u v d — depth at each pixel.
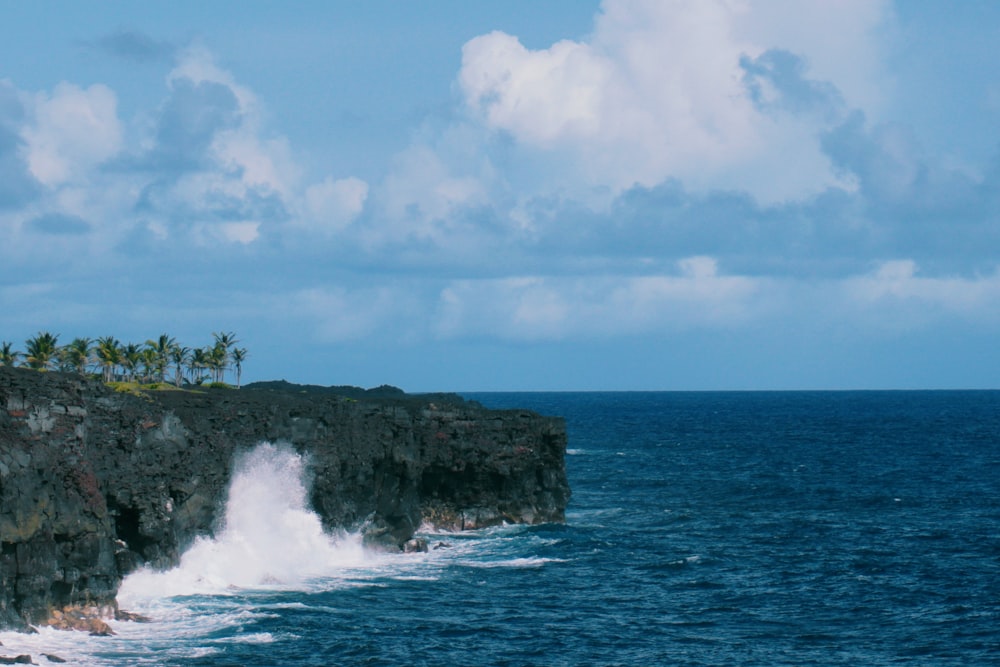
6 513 58.22
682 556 97.75
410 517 106.00
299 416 92.19
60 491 63.47
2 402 59.84
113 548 70.31
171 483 75.94
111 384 91.31
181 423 78.31
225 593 76.38
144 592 72.31
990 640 69.31
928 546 103.25
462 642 67.69
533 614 75.31
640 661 64.62
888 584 85.75
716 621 74.25
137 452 73.06
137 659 59.47
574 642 68.44
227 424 84.38
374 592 80.31
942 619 74.75
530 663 63.88
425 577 86.69
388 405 103.88
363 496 99.38
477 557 96.19
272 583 81.12
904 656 66.00
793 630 71.94
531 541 104.19
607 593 82.44
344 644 65.62
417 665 62.59
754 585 85.62
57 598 63.94
